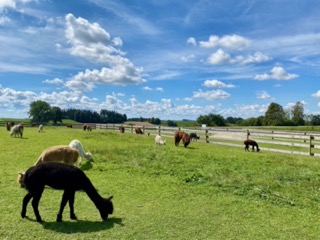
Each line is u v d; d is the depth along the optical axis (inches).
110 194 330.3
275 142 774.5
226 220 265.3
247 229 246.4
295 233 242.7
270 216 281.1
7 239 209.2
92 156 548.7
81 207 283.0
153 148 649.0
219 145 877.2
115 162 507.8
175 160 524.1
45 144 747.4
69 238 215.0
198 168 469.7
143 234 227.0
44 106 3789.4
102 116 4566.9
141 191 345.7
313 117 3090.6
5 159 505.7
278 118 3102.9
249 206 307.6
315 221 272.5
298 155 647.8
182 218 265.1
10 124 1471.5
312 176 426.3
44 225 236.4
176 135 804.0
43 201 293.9
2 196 303.6
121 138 976.9
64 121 4205.2
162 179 405.1
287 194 348.5
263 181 394.0
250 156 600.1
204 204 308.2
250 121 3233.3
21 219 246.1
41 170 240.7
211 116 2839.6
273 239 228.8
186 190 356.2
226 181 393.7
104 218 253.1
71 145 490.0
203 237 226.2
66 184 243.0
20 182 333.7
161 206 296.4
